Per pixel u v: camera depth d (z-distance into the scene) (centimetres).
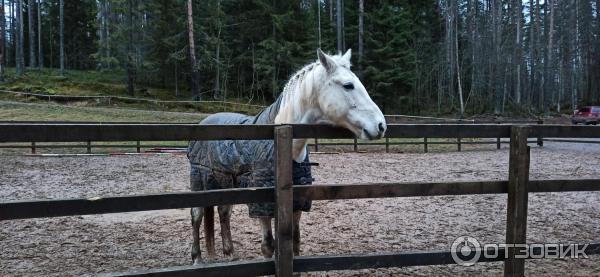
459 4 4609
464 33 4172
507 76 3956
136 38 2814
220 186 391
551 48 3756
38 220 598
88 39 4262
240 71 3166
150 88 3094
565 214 636
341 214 633
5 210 232
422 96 3878
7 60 4031
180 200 260
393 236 525
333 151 1566
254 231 552
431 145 1772
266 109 377
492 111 3703
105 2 2802
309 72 329
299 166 323
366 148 1652
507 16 4391
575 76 4431
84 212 245
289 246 273
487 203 715
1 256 450
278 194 268
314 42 2983
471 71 4050
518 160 305
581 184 322
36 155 1321
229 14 3094
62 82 2845
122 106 2411
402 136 300
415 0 3797
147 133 253
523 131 304
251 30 3039
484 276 388
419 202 721
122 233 540
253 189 271
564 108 4184
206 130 261
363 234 532
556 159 1295
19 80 2809
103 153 1432
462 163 1220
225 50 2988
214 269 269
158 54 2981
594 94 4297
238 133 267
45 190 801
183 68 3091
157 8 2803
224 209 437
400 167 1130
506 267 319
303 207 308
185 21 2806
